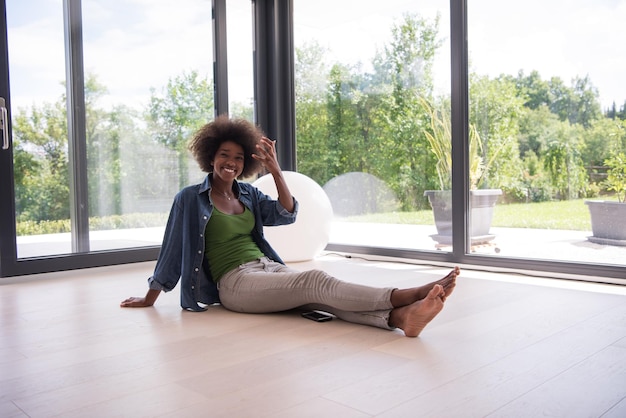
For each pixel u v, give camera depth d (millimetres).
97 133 3951
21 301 2922
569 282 3152
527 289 2977
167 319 2477
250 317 2488
